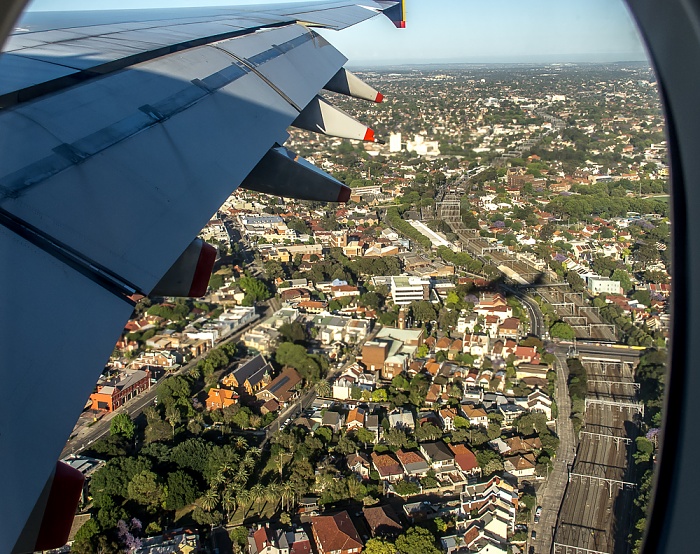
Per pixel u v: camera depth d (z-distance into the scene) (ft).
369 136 66.49
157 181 28.96
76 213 23.65
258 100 44.96
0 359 17.15
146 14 64.39
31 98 30.63
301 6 95.66
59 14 58.44
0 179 22.97
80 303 20.35
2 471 15.31
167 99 36.55
